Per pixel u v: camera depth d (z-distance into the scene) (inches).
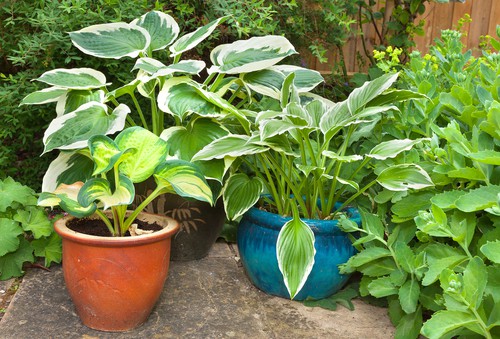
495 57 86.0
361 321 75.1
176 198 86.3
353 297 81.6
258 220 78.7
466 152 64.1
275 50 84.5
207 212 88.7
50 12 86.8
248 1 96.9
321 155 82.3
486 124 64.6
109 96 80.4
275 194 81.7
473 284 49.8
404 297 64.1
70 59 86.1
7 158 98.0
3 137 97.2
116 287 65.9
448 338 56.9
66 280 68.5
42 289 79.0
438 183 72.2
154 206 87.4
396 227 73.5
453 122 69.9
